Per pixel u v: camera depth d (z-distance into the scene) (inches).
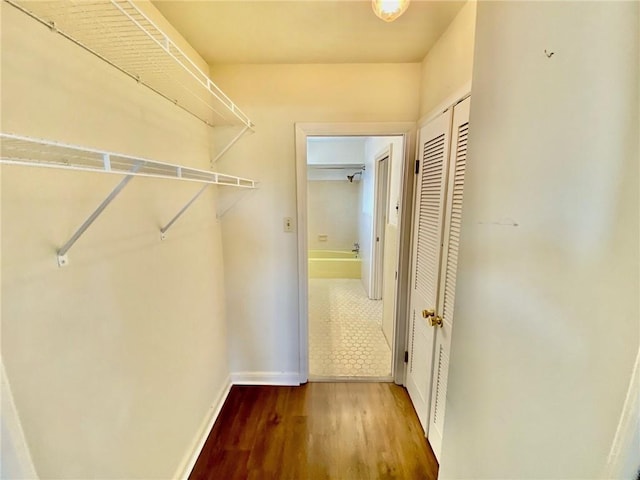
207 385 71.3
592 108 18.0
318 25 55.9
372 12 51.7
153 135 48.6
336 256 222.2
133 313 43.0
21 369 26.9
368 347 110.0
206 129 71.9
